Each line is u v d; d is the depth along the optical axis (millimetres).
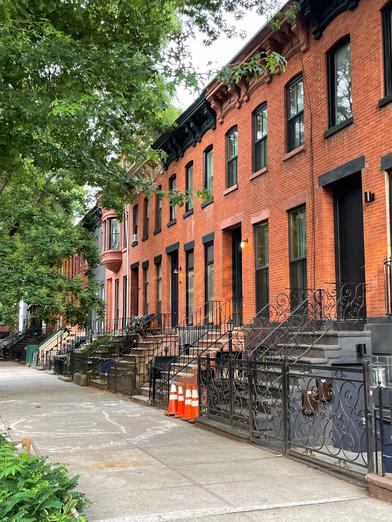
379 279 9930
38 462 5047
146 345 18469
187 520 5074
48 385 19625
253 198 14812
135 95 10227
